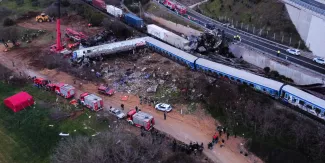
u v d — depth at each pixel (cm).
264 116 5962
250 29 9294
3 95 7356
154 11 11288
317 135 5441
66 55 8725
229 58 8212
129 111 6425
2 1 13550
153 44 8850
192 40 8788
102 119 6369
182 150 5506
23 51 9312
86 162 4950
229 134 5972
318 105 5884
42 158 5559
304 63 7306
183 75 7650
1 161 5581
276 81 6669
